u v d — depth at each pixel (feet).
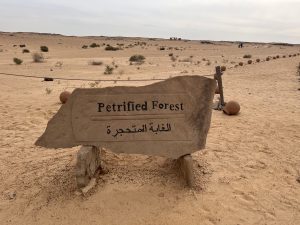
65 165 8.09
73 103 7.13
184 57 54.65
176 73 29.78
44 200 6.81
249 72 29.71
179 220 6.16
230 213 6.35
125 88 7.12
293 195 7.00
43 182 7.41
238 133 10.84
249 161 8.54
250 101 16.37
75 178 7.38
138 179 7.25
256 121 12.40
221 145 9.62
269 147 9.60
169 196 6.79
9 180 7.61
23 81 23.65
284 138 10.43
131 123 7.17
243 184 7.34
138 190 6.90
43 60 42.06
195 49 86.94
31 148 9.50
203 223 6.09
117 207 6.49
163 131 7.18
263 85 21.98
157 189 6.96
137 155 8.33
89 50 68.39
